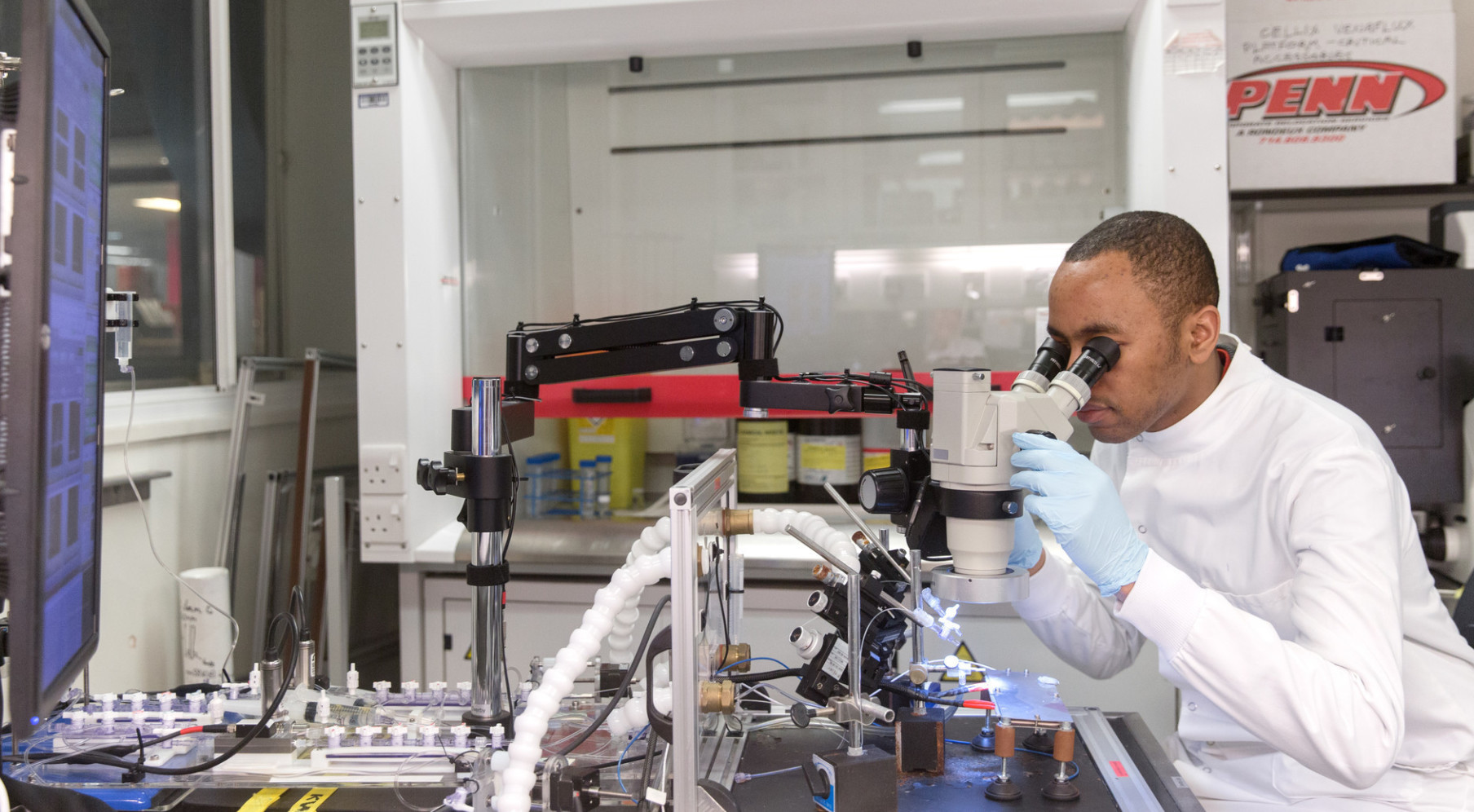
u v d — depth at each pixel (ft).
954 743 3.76
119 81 7.34
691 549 2.88
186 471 7.77
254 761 3.59
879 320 8.42
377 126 7.34
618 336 4.02
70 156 2.82
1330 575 3.73
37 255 2.41
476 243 8.46
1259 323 8.06
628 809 3.21
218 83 8.35
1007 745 3.32
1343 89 7.61
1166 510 4.73
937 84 8.18
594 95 8.66
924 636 4.32
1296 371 7.07
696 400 7.77
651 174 8.68
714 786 3.15
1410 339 6.93
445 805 3.24
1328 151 7.66
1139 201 7.30
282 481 8.30
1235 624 3.51
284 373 9.25
